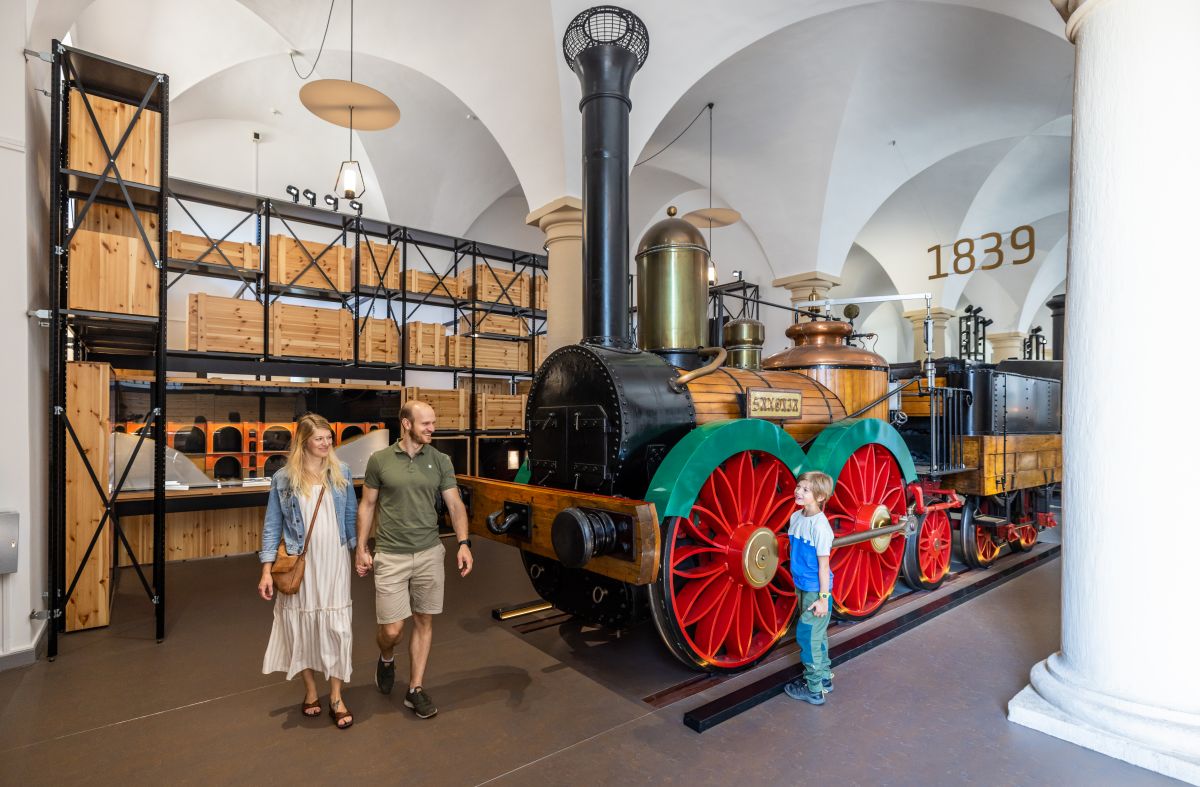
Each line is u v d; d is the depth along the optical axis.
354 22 7.62
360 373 7.71
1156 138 2.70
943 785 2.47
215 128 9.81
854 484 4.39
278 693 3.31
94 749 2.73
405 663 3.72
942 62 8.52
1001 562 6.18
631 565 2.89
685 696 3.25
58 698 3.24
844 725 2.95
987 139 10.43
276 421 8.23
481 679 3.48
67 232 4.11
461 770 2.57
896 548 4.68
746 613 3.61
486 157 11.12
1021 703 2.99
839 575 4.25
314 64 8.43
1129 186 2.76
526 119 7.09
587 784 2.47
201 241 6.79
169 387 7.19
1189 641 2.62
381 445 7.31
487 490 3.77
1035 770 2.56
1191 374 2.64
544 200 7.18
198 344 6.45
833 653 3.72
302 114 9.66
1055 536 7.81
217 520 6.64
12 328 3.70
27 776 2.52
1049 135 10.56
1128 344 2.75
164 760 2.65
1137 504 2.71
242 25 7.98
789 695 3.26
